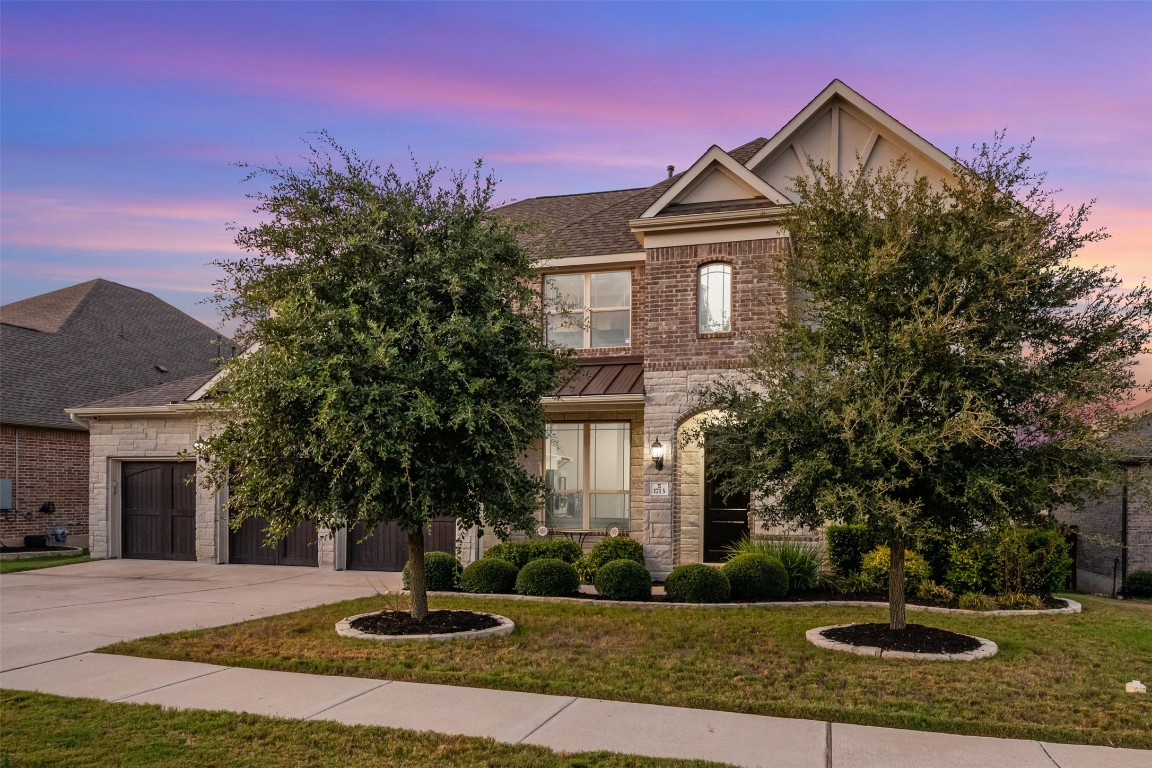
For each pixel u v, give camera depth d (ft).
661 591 45.16
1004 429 27.48
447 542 55.42
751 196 51.26
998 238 29.48
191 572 55.31
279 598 42.96
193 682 25.80
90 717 22.12
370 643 30.55
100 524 63.98
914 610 38.45
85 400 76.02
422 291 30.81
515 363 32.01
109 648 30.27
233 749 19.69
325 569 56.70
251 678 26.27
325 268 31.04
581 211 70.18
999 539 31.83
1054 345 29.50
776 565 41.29
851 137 54.39
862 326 29.32
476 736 20.65
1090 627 34.30
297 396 28.66
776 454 29.45
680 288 51.19
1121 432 28.07
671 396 50.67
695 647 30.32
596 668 27.07
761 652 29.35
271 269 31.78
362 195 32.07
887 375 28.43
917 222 30.22
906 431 27.86
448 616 34.12
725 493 31.99
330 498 29.94
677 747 19.86
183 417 62.03
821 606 39.50
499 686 25.25
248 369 29.78
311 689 24.97
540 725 21.54
